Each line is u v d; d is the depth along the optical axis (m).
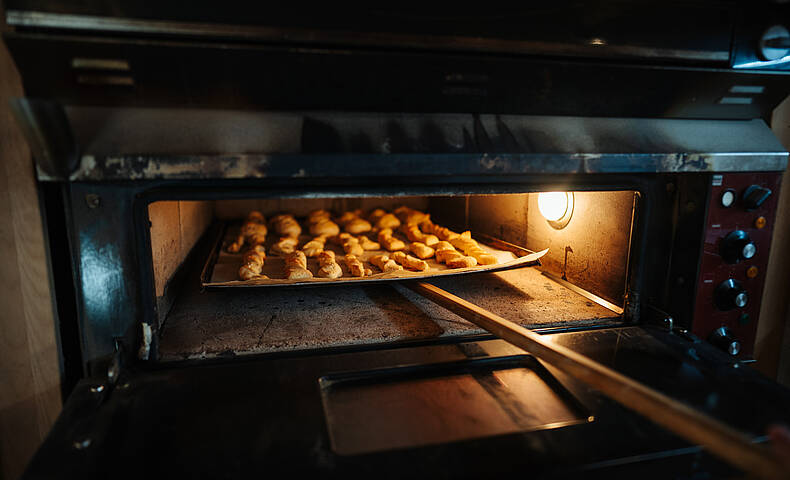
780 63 0.76
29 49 0.56
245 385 0.68
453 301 0.85
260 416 0.62
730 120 0.85
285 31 0.61
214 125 0.66
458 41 0.66
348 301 1.03
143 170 0.63
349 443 0.61
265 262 1.25
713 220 0.82
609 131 0.78
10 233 0.68
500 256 1.26
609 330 0.86
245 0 0.60
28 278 0.70
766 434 0.59
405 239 1.48
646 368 0.73
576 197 1.05
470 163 0.71
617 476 0.56
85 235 0.68
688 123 0.82
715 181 0.80
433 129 0.72
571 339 0.82
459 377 0.74
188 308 0.98
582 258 1.04
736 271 0.85
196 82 0.63
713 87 0.76
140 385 0.68
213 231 1.62
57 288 0.73
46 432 0.75
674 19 0.71
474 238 1.51
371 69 0.65
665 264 0.88
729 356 0.77
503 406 0.68
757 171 0.82
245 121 0.67
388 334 0.84
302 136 0.67
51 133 0.56
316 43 0.63
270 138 0.66
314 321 0.90
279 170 0.66
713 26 0.72
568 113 0.77
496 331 0.74
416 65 0.65
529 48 0.68
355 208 1.91
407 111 0.72
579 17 0.68
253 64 0.62
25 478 0.52
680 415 0.50
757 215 0.84
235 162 0.65
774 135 0.85
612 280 0.96
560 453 0.57
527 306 0.97
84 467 0.54
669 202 0.86
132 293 0.71
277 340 0.81
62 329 0.74
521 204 1.26
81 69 0.59
